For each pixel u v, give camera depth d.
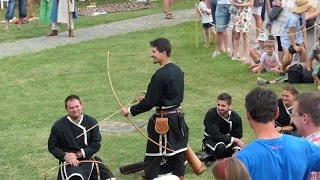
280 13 20.84
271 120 6.74
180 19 31.50
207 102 17.66
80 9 37.16
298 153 6.64
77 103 10.95
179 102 10.97
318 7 19.88
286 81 19.22
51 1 29.06
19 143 14.62
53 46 26.70
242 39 21.83
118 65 22.69
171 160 11.23
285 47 19.73
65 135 10.97
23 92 19.72
